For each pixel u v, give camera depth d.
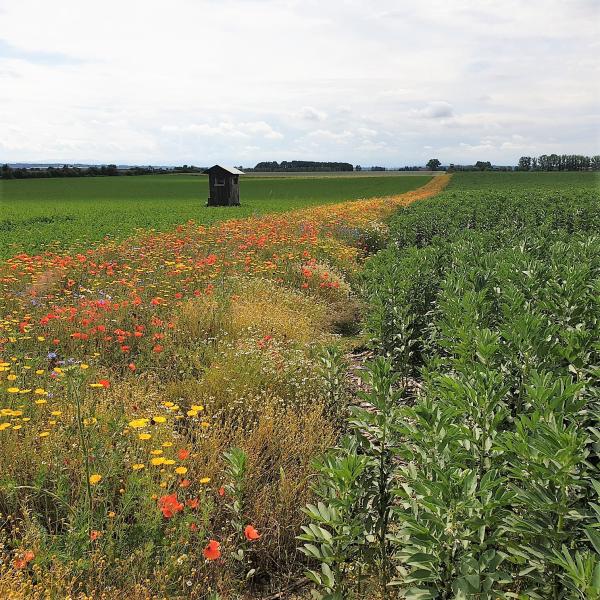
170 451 4.27
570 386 3.04
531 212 21.28
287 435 4.89
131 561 3.24
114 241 16.56
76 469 4.05
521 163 130.50
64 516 3.86
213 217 29.06
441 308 6.43
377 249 18.84
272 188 73.88
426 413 3.15
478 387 3.42
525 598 2.61
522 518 2.75
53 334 7.32
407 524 2.82
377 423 3.48
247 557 3.71
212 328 7.94
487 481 2.63
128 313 8.20
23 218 29.47
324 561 3.05
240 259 12.44
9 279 10.73
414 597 2.59
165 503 3.33
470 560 2.50
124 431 4.33
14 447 4.21
